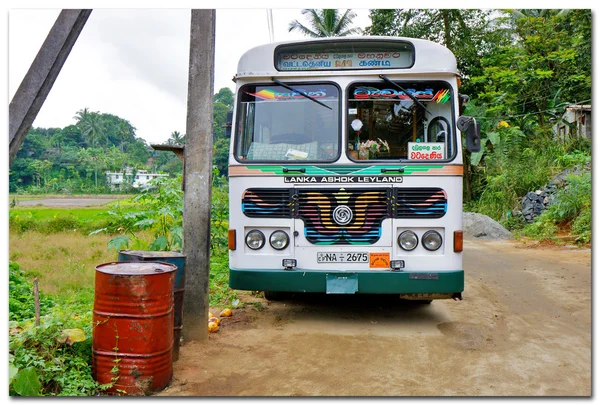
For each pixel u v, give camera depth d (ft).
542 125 85.51
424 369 16.48
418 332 20.67
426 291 20.07
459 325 21.74
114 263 15.64
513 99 83.61
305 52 21.18
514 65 86.07
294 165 20.61
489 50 92.73
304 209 20.59
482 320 22.65
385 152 20.72
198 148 19.20
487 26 93.40
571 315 23.67
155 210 29.73
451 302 26.27
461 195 20.57
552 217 56.54
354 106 20.84
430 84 20.75
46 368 14.32
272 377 15.79
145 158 333.42
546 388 14.93
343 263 20.42
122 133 349.00
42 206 137.69
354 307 25.08
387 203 20.35
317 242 20.54
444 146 20.58
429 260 20.24
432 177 20.31
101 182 279.28
